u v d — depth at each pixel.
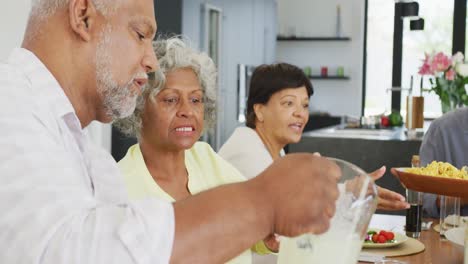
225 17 6.36
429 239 2.06
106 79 0.85
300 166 0.67
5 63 0.81
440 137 2.70
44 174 0.65
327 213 0.67
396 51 9.16
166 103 1.52
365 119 5.73
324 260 0.78
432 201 2.45
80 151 0.91
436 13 8.91
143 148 1.58
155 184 1.54
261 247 1.69
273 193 0.66
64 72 0.84
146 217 0.63
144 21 0.85
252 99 2.29
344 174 0.77
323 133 4.66
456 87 4.68
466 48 8.84
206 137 5.86
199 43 5.71
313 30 9.40
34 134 0.68
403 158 4.11
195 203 0.65
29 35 0.86
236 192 0.67
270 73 2.25
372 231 2.05
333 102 9.39
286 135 2.25
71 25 0.82
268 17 8.05
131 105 0.90
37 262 0.60
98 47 0.84
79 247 0.61
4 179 0.64
